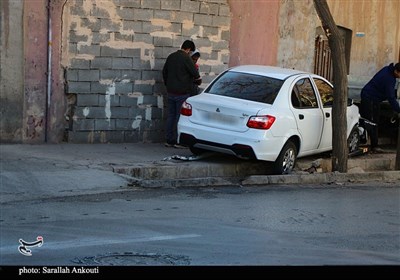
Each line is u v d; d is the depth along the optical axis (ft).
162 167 39.50
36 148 42.83
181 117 41.09
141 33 47.98
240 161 42.27
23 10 43.14
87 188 34.73
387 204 35.99
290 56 58.13
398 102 55.36
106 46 46.55
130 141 48.21
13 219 28.40
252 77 42.39
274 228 28.81
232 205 33.17
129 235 26.32
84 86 45.91
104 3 46.19
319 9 43.14
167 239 25.94
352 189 40.11
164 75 46.98
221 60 52.90
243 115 39.24
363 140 52.65
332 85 46.52
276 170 40.63
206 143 40.09
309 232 28.50
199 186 37.99
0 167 36.88
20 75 43.47
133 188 35.96
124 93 47.60
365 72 65.72
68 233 26.32
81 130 46.11
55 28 44.45
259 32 55.36
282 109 40.47
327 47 62.08
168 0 49.03
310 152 43.68
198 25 51.06
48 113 44.80
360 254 25.26
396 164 47.80
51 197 32.76
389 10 66.49
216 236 26.81
